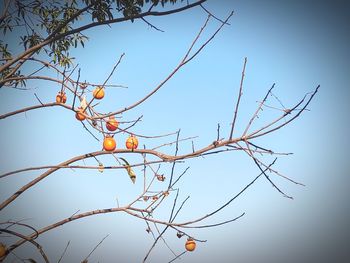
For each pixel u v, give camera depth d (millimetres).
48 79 2729
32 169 2250
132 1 3322
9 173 2207
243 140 2102
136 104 2404
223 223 2262
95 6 3369
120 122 2545
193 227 2285
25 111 2590
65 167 2299
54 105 2586
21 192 2311
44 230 2281
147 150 2359
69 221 2340
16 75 3379
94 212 2383
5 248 2197
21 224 2232
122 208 2406
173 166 2271
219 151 2135
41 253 2236
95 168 2305
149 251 2332
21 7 3684
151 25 2773
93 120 2500
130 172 2455
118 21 2686
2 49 3783
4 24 3732
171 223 2326
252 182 2150
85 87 2717
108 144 2438
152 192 2420
